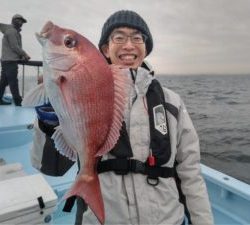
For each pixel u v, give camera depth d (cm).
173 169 153
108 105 108
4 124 439
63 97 104
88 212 144
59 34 103
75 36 103
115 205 140
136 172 142
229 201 275
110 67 111
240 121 1512
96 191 110
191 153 158
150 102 151
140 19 158
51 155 145
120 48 155
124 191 142
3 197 175
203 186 159
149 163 143
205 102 2061
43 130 134
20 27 619
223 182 273
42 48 105
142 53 158
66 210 145
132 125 146
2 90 629
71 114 105
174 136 152
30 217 172
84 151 109
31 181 195
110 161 142
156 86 158
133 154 143
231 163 863
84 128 107
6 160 376
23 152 405
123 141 142
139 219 140
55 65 102
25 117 501
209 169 303
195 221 154
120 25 155
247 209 262
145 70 153
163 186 145
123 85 111
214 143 1106
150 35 168
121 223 139
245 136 1219
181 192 161
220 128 1361
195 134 162
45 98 115
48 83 104
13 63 598
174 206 147
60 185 296
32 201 173
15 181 194
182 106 165
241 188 262
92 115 107
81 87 104
